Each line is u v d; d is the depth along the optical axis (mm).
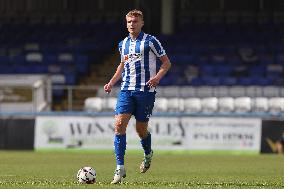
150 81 30859
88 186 28984
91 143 74938
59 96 91938
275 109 84250
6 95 83812
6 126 76625
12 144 76500
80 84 97375
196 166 50625
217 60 101000
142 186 29453
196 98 85625
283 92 87375
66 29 111938
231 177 38438
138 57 31188
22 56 103312
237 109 84812
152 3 113125
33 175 39000
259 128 73688
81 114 75250
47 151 75500
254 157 66188
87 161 56312
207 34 108125
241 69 98125
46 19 116312
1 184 30734
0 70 100438
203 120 74062
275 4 113812
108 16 115500
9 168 46500
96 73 100000
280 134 73438
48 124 75938
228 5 114312
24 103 83500
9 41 109000
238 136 73750
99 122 74938
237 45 104562
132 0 114875
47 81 87250
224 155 70812
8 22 115125
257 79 94938
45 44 107375
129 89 31359
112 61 102938
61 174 40062
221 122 73875
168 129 74250
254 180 35719
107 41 108062
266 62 100188
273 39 106812
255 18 113562
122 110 31297
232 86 91062
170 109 85250
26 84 85562
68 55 103375
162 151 74312
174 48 103562
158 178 36594
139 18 31219
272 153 73500
